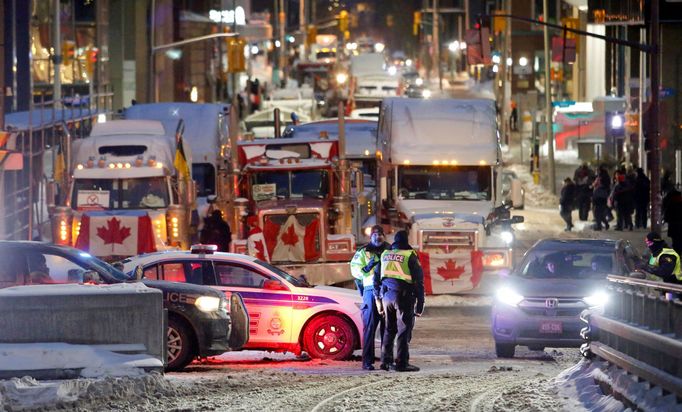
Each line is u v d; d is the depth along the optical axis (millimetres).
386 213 81250
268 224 71438
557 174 164500
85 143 76750
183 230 75938
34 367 36406
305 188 73750
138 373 37000
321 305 49844
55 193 74500
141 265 49375
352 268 46281
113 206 75125
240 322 46531
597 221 114438
